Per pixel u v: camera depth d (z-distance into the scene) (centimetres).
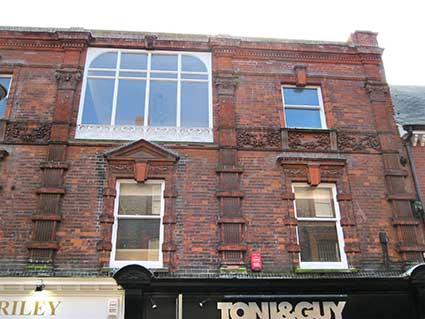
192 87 1172
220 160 1050
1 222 938
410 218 1018
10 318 845
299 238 1001
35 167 1006
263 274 931
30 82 1117
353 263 966
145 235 976
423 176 1085
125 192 1016
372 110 1169
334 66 1231
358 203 1036
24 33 1172
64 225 948
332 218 1027
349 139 1116
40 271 895
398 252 988
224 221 973
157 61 1201
